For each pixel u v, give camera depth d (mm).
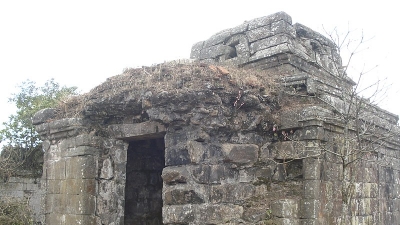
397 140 9633
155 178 9805
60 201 8023
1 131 13523
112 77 7805
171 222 6473
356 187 7711
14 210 11023
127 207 9289
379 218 8539
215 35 10016
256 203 6859
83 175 7602
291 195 6871
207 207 6367
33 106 14531
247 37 9289
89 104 7691
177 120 6621
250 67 9000
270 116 7238
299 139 6949
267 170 7176
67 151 8055
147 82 7027
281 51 8484
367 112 8625
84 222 7453
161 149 9969
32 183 13031
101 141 7895
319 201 6578
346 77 8969
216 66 7156
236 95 6750
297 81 7520
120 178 7969
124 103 7266
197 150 6488
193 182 6410
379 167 8820
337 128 7227
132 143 9547
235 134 6988
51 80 16203
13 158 13086
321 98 7051
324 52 9828
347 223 7266
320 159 6719
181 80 6688
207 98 6457
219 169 6664
